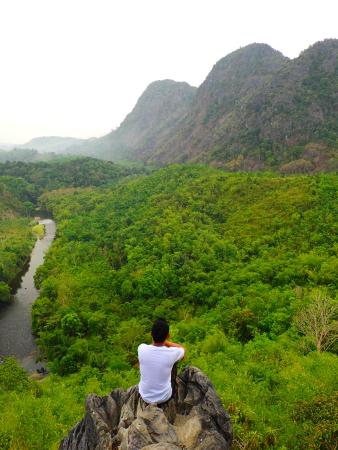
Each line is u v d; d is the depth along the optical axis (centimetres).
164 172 13925
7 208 13625
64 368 4262
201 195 10138
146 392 723
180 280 5997
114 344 4625
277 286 5172
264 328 3884
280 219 7388
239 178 10419
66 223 10744
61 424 2142
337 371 2125
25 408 2303
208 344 3491
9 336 5309
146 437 675
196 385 834
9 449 1761
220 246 6925
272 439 1529
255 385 2144
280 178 9688
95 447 747
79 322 4975
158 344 724
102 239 8781
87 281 6431
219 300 5188
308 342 3081
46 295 6119
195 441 701
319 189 7944
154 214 9825
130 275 6341
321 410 1512
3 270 7088
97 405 844
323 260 5391
